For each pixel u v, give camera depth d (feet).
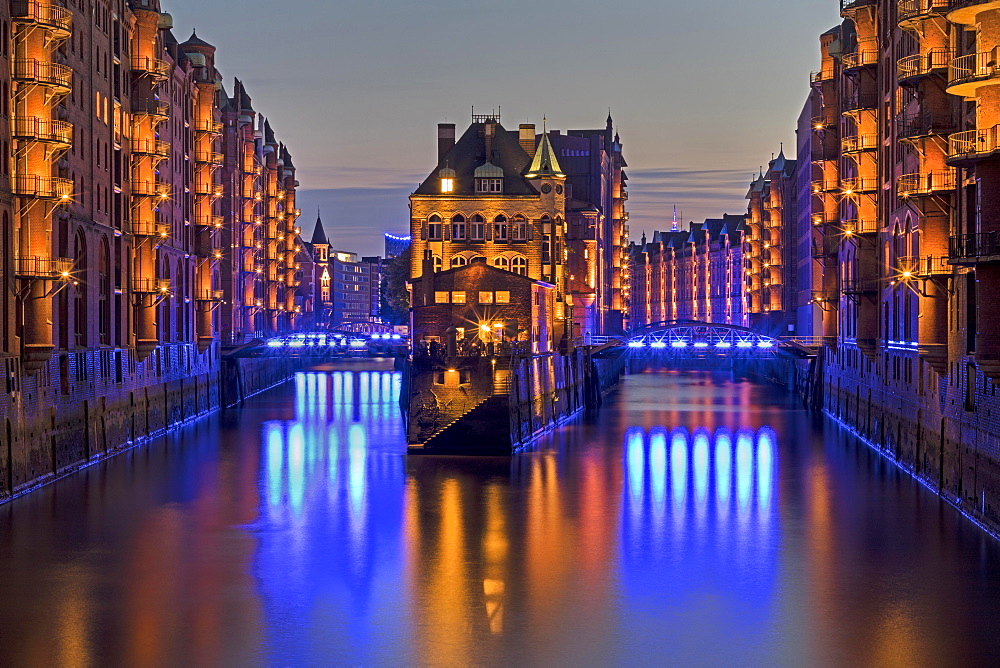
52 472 237.45
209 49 424.05
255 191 512.22
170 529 203.00
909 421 257.75
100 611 158.40
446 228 403.54
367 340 529.04
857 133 312.71
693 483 251.39
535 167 406.21
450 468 268.21
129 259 299.79
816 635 149.79
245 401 453.17
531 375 320.50
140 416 306.14
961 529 198.49
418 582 172.35
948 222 223.51
